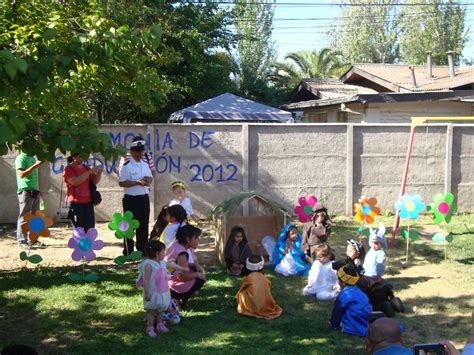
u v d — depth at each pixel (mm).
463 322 6082
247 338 5582
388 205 12219
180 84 19734
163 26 17750
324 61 43812
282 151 11711
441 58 41094
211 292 7062
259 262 6434
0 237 9836
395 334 3842
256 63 40406
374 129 12031
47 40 4398
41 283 7191
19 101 5191
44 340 5461
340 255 8938
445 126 12211
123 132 11055
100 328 5793
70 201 7977
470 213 12477
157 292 5543
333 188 11961
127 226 7781
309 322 6086
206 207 11492
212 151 11422
